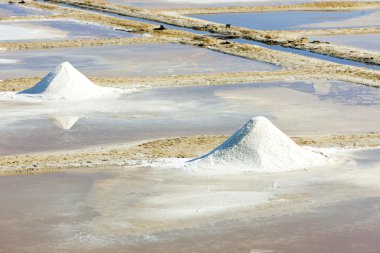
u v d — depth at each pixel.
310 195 23.91
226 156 27.14
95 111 36.69
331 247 19.94
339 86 43.16
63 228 21.30
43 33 67.38
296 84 43.75
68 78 40.66
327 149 29.52
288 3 99.62
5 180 25.62
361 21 79.62
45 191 24.45
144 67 50.16
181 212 22.45
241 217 22.08
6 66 50.50
